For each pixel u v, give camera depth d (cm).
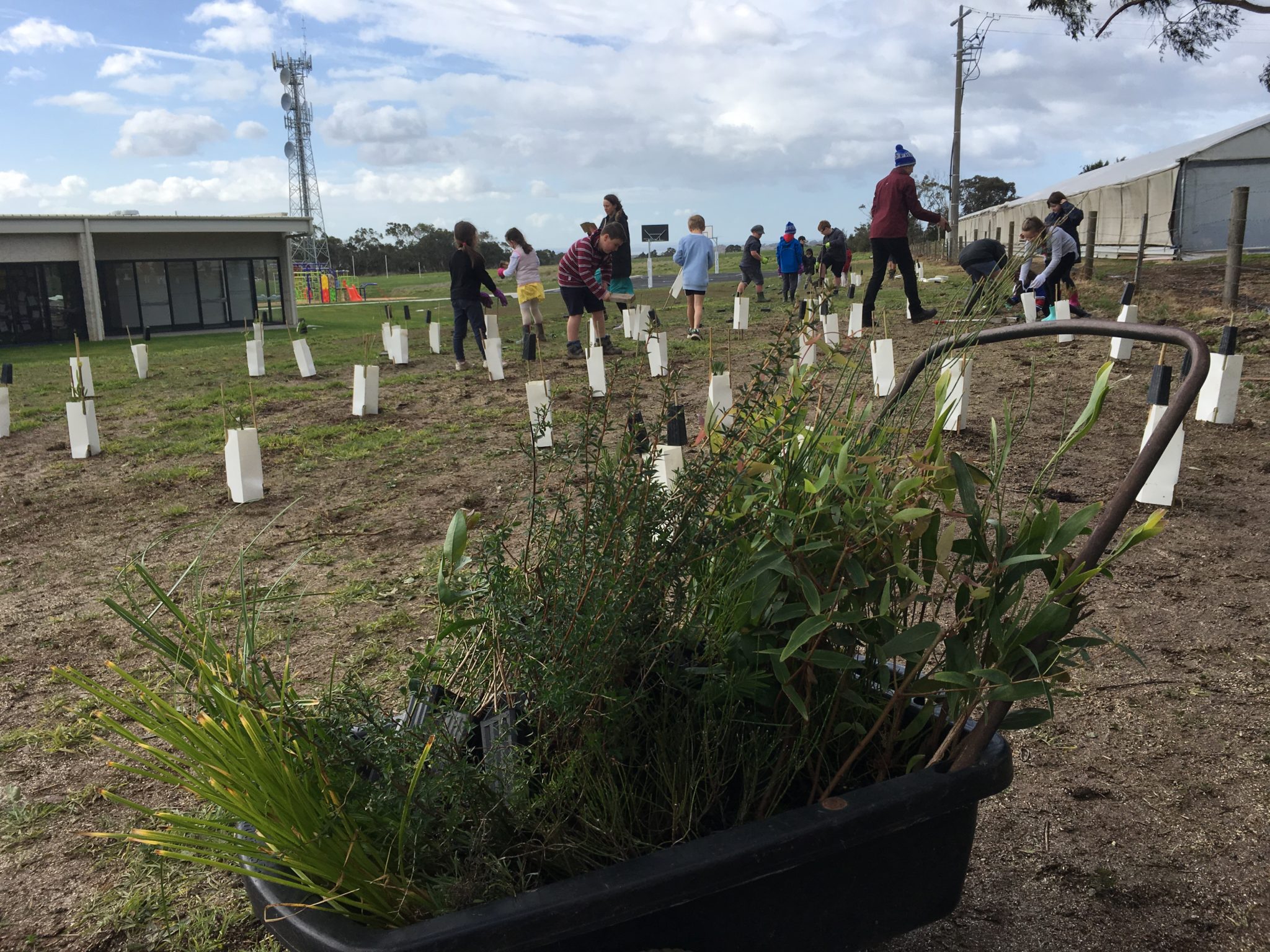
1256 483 586
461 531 180
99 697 152
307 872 155
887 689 202
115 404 1244
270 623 463
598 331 1276
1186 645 386
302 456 845
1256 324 1079
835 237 1841
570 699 175
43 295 3159
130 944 251
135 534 646
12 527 682
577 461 199
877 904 180
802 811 169
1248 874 253
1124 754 314
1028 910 246
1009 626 180
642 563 181
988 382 917
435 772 172
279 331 3028
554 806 175
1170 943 232
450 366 1395
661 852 159
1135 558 483
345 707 176
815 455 198
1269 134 2675
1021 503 558
